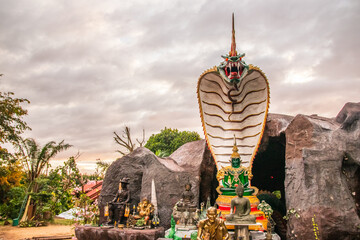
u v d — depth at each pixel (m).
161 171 13.20
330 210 8.96
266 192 19.78
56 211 26.62
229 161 12.16
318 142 10.26
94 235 10.70
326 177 9.48
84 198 15.73
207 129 13.18
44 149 24.92
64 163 26.34
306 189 9.64
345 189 9.31
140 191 13.89
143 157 14.16
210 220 7.16
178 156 16.06
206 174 14.99
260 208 9.16
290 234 9.70
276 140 13.84
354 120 10.32
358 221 8.80
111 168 14.30
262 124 12.48
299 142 10.70
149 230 10.18
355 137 10.02
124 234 10.00
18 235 18.14
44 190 25.52
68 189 25.45
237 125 12.88
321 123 10.91
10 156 24.33
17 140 22.91
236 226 8.35
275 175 17.89
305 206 9.45
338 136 10.15
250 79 12.52
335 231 8.77
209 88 13.16
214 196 16.11
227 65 11.70
